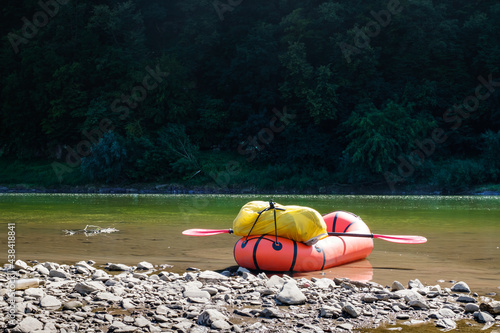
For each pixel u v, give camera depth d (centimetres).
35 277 547
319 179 3459
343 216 741
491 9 4250
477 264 661
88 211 1538
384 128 3272
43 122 3962
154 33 4725
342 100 3991
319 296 462
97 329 364
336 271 613
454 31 4156
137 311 412
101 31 4275
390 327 378
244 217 632
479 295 482
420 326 381
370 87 3994
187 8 4375
